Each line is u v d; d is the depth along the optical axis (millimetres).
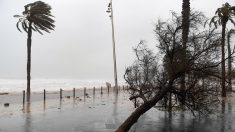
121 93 48938
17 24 38906
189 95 16094
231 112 23828
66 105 30781
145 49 17547
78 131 17062
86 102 33750
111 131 17000
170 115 22109
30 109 27547
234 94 43375
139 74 17219
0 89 83938
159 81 15836
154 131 16609
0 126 18828
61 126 18625
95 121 20422
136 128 17484
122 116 22641
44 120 21000
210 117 21219
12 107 29562
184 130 16891
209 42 15594
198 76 15773
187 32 16266
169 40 16359
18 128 18172
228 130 17016
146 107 13336
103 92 53906
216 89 17469
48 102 34344
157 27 17625
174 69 15297
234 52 14539
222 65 16344
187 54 15914
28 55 38344
